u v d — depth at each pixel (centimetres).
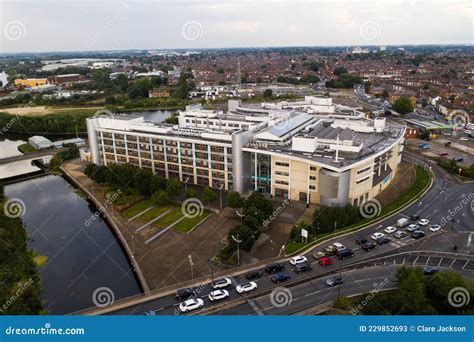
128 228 13475
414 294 8088
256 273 10175
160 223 13725
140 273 10669
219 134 16550
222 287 9675
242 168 15938
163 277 10438
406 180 17638
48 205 16688
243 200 14150
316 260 10988
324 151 15288
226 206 14962
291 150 15462
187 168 17512
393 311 8169
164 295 9512
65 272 11600
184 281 10181
